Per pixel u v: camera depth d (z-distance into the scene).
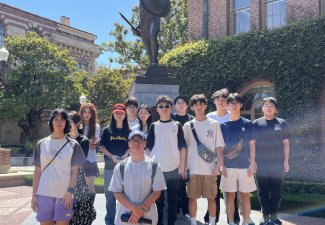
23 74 28.52
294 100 13.71
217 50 15.95
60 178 4.26
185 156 5.25
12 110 27.20
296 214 7.56
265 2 16.22
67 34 41.12
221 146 5.38
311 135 13.35
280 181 5.85
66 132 4.43
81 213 4.50
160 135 5.16
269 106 5.91
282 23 15.62
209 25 18.00
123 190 4.04
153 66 8.60
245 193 5.50
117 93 34.19
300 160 13.47
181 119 6.07
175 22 31.19
